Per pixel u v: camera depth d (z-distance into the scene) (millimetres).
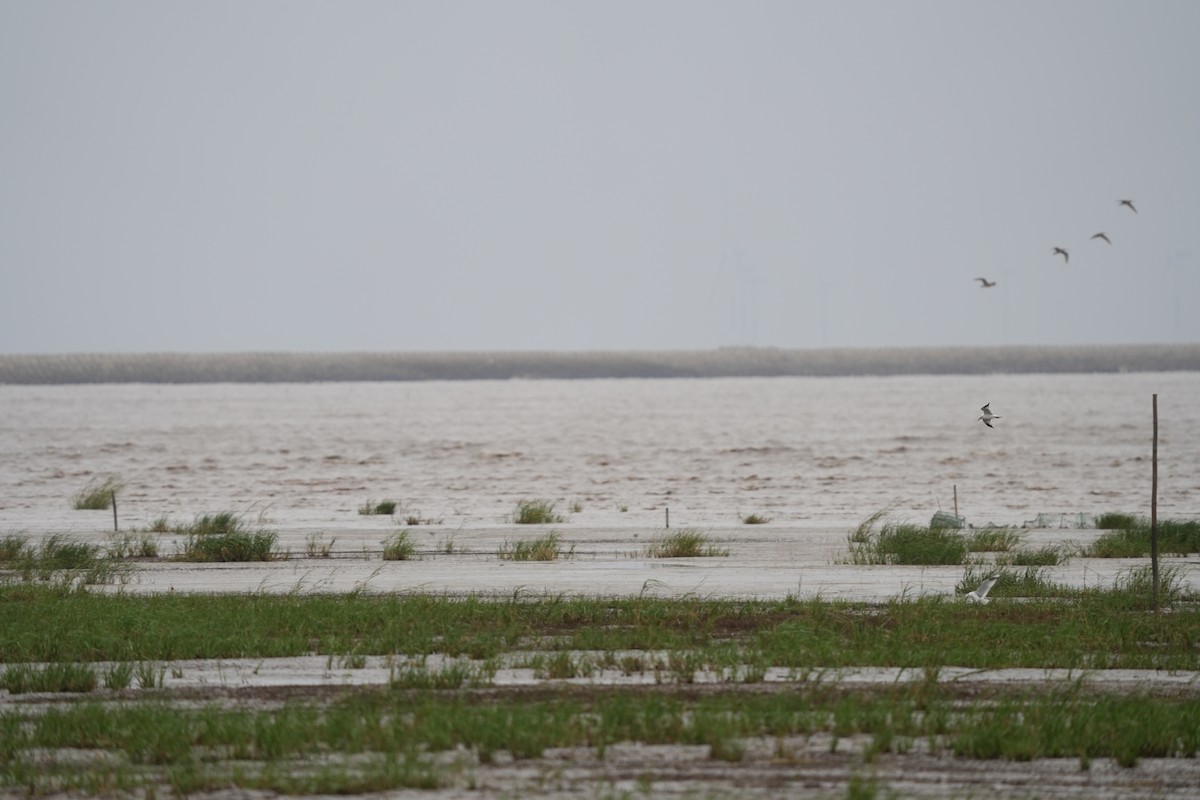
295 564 87000
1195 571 81000
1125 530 102125
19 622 60094
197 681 49406
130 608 63969
